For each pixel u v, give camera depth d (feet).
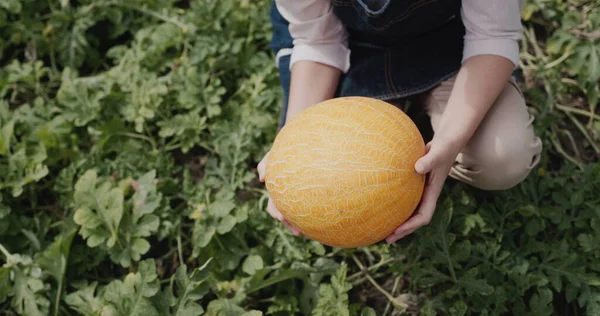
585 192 4.35
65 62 5.31
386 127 3.29
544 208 4.34
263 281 4.18
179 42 5.23
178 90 4.96
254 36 5.16
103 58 5.47
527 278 4.06
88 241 4.24
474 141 3.86
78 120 4.82
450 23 4.06
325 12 3.92
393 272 4.30
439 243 4.11
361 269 4.41
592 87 4.82
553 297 4.29
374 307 4.36
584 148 4.80
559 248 4.17
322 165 3.24
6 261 4.44
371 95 4.07
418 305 4.26
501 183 4.00
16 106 5.22
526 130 3.84
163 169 4.75
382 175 3.22
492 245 4.18
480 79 3.54
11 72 5.17
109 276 4.54
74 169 4.70
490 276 4.12
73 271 4.44
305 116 3.39
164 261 4.58
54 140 4.82
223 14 5.17
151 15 5.45
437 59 3.99
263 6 5.22
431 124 4.33
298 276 4.26
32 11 5.46
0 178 4.62
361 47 4.19
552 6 5.12
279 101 4.84
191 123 4.85
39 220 4.61
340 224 3.32
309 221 3.36
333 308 4.01
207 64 5.10
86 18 5.33
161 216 4.49
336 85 4.17
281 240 4.36
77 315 4.33
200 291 4.05
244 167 4.67
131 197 4.50
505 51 3.54
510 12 3.51
